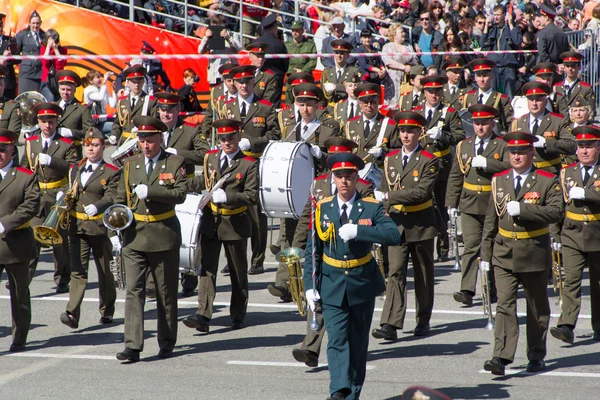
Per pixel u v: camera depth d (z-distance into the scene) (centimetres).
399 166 2484
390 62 4747
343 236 1866
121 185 2356
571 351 2330
